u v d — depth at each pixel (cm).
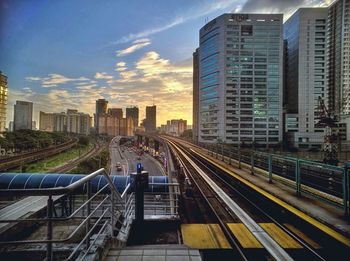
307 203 816
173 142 10450
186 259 386
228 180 1639
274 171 1557
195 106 16812
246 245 634
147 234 684
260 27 10975
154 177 1348
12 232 559
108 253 403
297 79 10688
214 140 11331
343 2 9488
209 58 11662
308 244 637
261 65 10988
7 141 5744
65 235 588
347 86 9481
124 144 19712
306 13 10419
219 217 875
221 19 10988
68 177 1235
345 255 556
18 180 1216
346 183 677
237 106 10900
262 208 984
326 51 10412
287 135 10588
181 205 1066
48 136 8862
